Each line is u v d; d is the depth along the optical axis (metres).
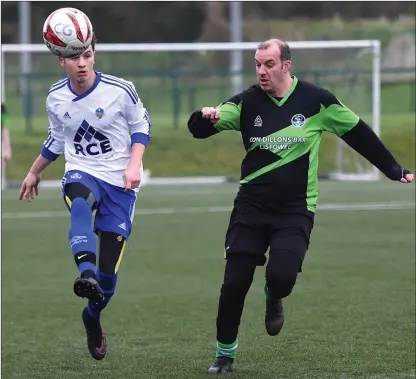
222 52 60.31
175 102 50.28
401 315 18.17
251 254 13.52
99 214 13.34
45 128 49.16
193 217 33.78
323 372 13.95
